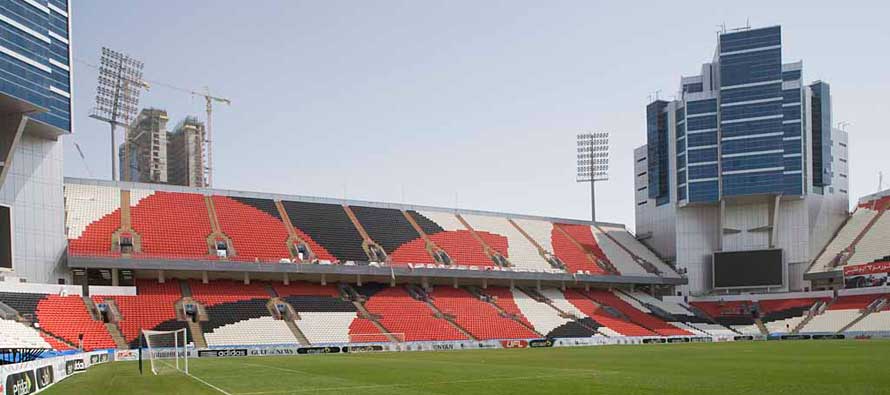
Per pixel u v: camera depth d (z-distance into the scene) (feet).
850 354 190.90
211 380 131.44
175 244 271.28
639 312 354.95
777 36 376.48
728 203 389.60
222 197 316.60
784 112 378.53
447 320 296.30
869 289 337.11
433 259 326.03
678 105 405.80
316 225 321.52
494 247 358.02
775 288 376.07
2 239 204.64
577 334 307.58
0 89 196.24
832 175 399.03
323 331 263.29
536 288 361.71
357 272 297.12
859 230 376.68
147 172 628.28
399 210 362.94
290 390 112.47
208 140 598.34
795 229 378.53
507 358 195.62
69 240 249.55
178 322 244.01
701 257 394.52
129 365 181.47
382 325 278.26
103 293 244.42
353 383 123.24
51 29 222.89
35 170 235.20
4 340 181.88
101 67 344.90
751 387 108.58
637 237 442.09
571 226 418.72
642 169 441.68
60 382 128.98
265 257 283.79
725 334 334.24
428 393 105.91
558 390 107.45
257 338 247.09
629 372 139.44
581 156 453.17
